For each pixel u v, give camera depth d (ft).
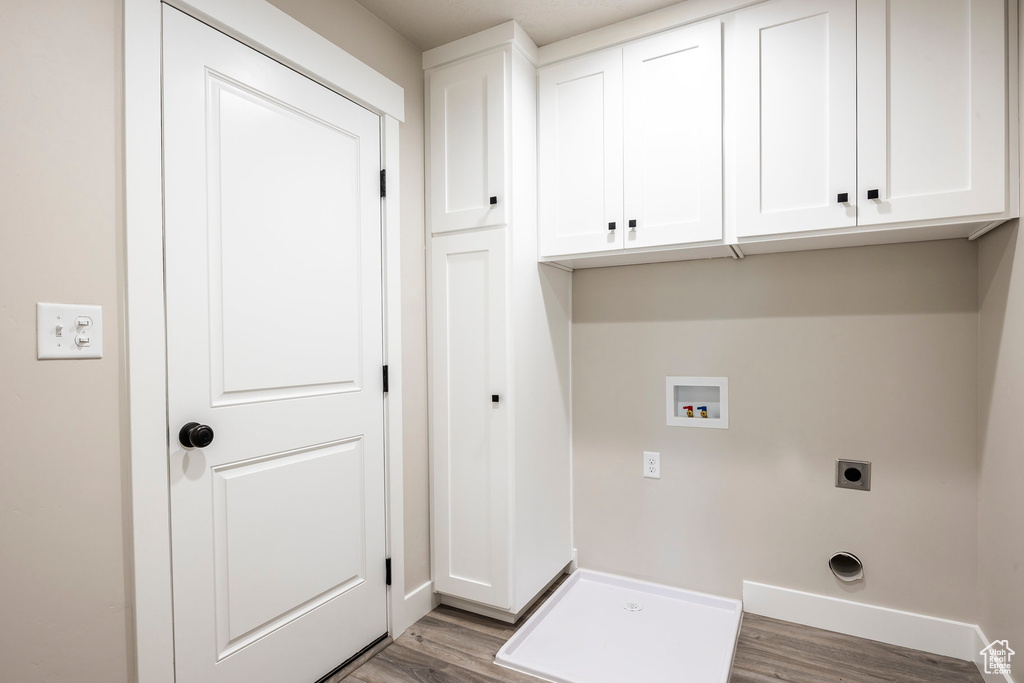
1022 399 4.67
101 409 3.83
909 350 6.13
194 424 4.33
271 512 5.01
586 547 8.02
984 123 4.85
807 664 5.81
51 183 3.56
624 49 6.55
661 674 5.63
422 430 7.02
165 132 4.18
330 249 5.66
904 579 6.16
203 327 4.45
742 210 5.87
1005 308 5.05
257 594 4.86
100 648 3.82
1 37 3.33
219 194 4.59
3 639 3.35
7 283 3.36
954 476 5.92
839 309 6.46
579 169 6.84
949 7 4.97
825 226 5.47
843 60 5.39
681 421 7.36
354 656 5.90
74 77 3.67
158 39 4.13
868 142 5.28
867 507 6.34
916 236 5.68
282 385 5.13
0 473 3.34
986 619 5.53
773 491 6.84
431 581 7.11
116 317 3.91
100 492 3.82
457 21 6.52
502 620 6.77
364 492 6.04
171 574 4.20
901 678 5.53
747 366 6.97
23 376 3.44
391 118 6.46
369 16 6.30
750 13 5.82
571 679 5.52
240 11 4.68
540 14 6.40
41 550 3.52
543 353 7.27
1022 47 4.67
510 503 6.50
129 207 3.93
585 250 6.79
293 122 5.27
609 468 7.83
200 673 4.39
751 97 5.82
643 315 7.60
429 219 7.11
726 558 7.11
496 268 6.57
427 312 7.12
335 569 5.66
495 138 6.58
